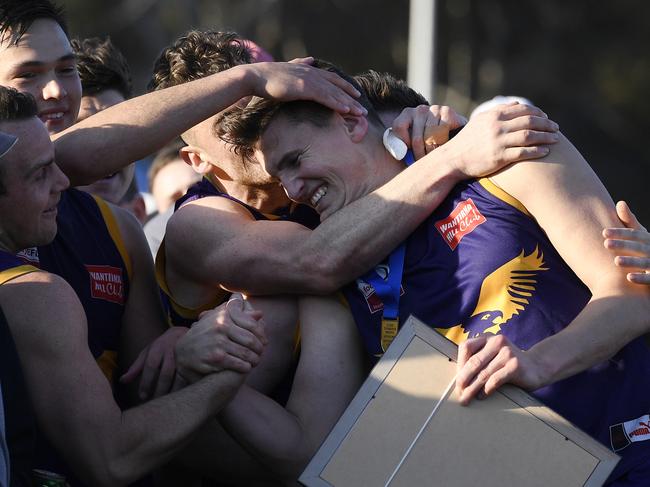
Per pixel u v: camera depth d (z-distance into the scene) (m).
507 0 74.25
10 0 14.52
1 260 11.77
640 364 12.06
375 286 12.52
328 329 12.76
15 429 10.88
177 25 73.25
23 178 11.80
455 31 73.31
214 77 13.03
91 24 72.69
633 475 11.67
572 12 74.75
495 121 12.20
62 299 11.70
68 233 13.57
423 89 35.81
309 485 11.02
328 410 12.52
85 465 11.60
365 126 12.91
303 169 12.71
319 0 72.38
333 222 12.56
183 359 12.20
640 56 74.31
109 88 17.66
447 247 12.35
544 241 12.09
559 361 11.09
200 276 13.54
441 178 12.28
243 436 12.38
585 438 10.88
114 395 13.79
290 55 72.06
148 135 12.91
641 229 11.88
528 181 12.00
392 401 11.17
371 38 72.62
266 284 13.05
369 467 11.05
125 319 14.03
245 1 72.38
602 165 73.62
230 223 13.30
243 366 12.00
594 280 11.62
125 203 20.53
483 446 10.97
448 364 11.23
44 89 14.72
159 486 14.51
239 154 13.30
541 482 10.84
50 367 11.52
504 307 11.93
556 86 73.38
